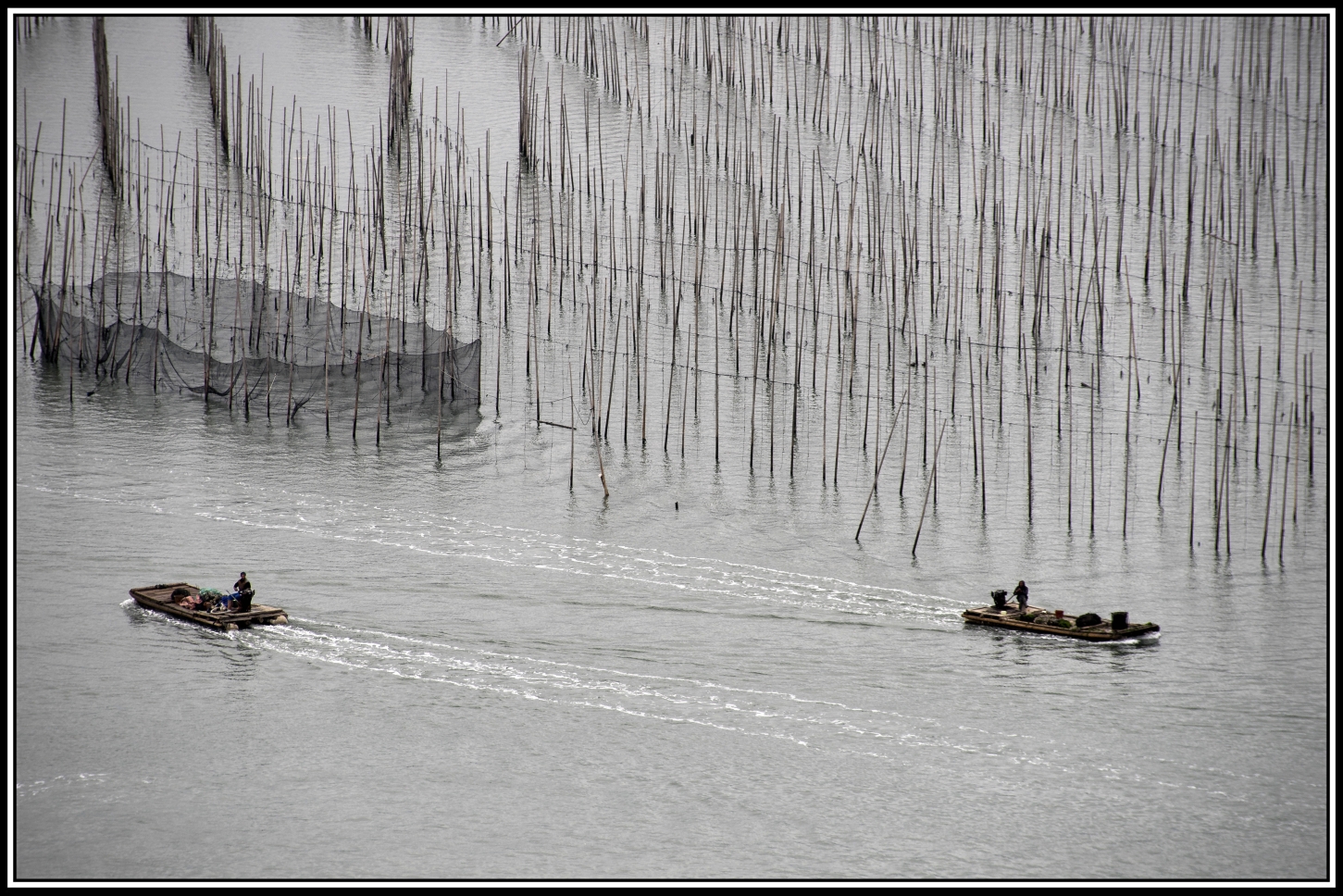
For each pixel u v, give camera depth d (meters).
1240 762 194.75
